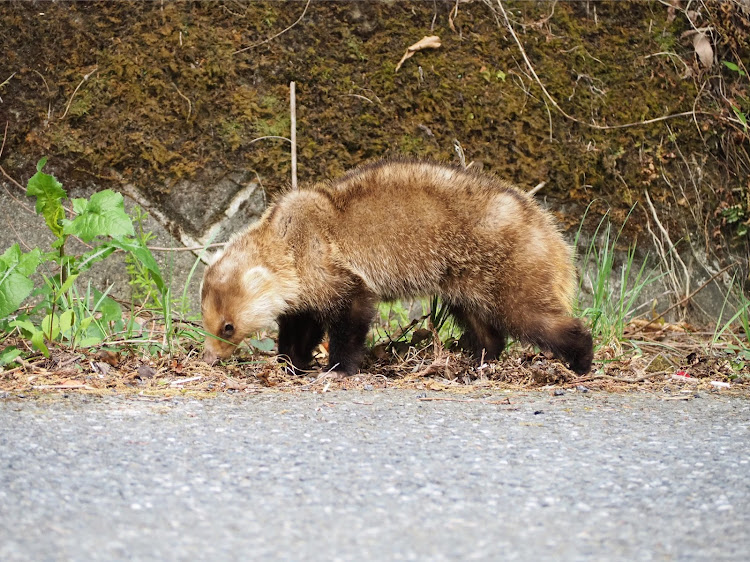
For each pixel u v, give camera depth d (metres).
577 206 14.37
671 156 14.84
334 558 4.60
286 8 14.13
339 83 14.07
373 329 13.12
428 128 14.16
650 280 13.68
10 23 13.55
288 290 11.09
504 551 4.74
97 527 4.97
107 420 7.50
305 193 11.27
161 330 12.05
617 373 11.23
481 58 14.53
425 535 4.96
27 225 13.17
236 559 4.56
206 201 13.55
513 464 6.45
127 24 13.74
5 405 7.97
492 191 11.04
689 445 7.13
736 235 15.17
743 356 12.55
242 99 13.79
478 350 11.82
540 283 10.84
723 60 15.44
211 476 5.97
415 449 6.80
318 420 7.75
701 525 5.20
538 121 14.44
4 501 5.34
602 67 14.87
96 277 13.22
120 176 13.42
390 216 11.01
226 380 9.89
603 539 4.95
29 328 9.90
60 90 13.51
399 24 14.38
